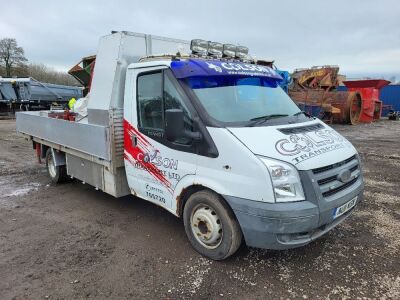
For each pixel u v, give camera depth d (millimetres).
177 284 3492
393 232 4566
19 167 8688
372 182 6953
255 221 3301
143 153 4426
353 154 3943
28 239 4551
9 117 24031
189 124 3803
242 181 3354
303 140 3609
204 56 4551
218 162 3537
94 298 3287
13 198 6258
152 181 4391
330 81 20844
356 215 5148
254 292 3346
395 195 6082
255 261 3885
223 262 3871
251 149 3352
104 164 4961
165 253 4113
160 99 4133
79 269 3793
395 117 24031
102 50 5023
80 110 6348
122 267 3824
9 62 51500
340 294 3285
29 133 7559
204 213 3826
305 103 19609
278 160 3270
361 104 19984
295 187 3256
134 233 4688
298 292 3332
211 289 3400
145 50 5047
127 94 4621
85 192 6566
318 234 3439
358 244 4242
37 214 5461
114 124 4711
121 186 4988
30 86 24078
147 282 3533
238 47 5051
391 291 3312
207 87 3977
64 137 5965
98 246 4332
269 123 3857
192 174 3814
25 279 3607
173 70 3980
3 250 4242
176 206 4125
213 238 3789
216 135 3559
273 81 4785
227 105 3930
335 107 19109
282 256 3984
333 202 3406
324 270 3688
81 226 4961
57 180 6992
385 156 9703
